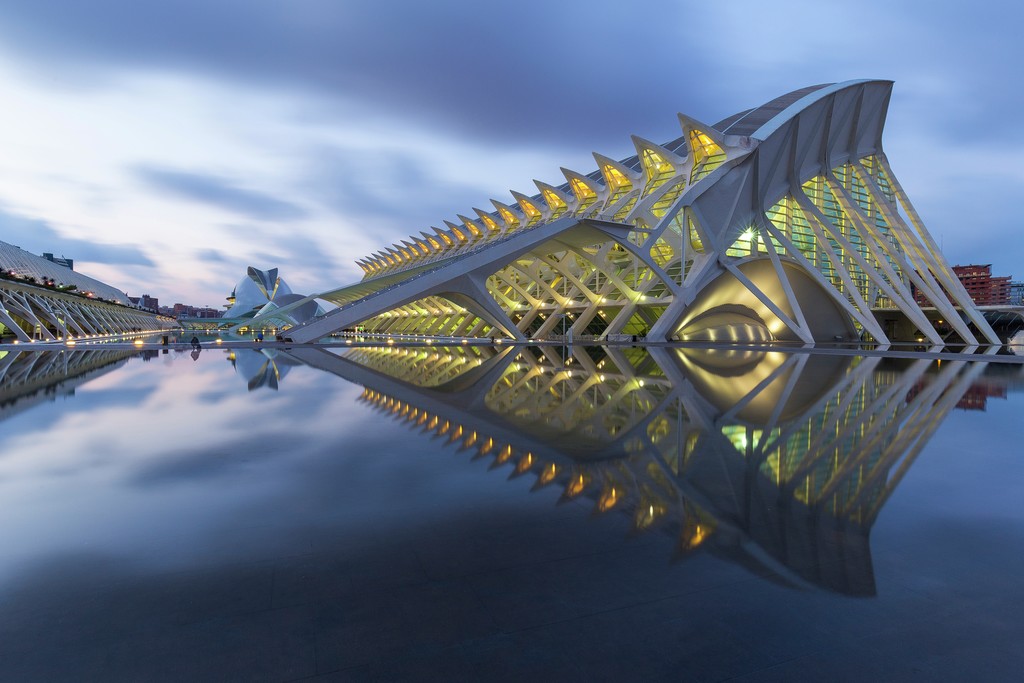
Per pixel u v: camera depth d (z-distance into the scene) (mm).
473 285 34906
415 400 10320
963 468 5504
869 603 2889
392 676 2289
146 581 3111
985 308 51594
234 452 6164
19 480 5078
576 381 13828
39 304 52375
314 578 3156
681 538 3748
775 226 43062
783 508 4328
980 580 3158
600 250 42000
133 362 19391
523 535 3781
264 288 110875
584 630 2637
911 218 46719
